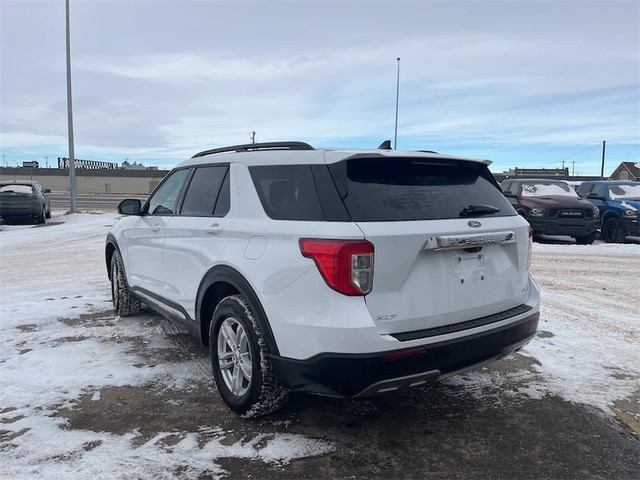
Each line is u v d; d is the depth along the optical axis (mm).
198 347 5062
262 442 3312
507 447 3293
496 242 3441
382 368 2900
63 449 3189
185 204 4523
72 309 6469
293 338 3088
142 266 5258
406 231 3002
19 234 15586
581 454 3219
